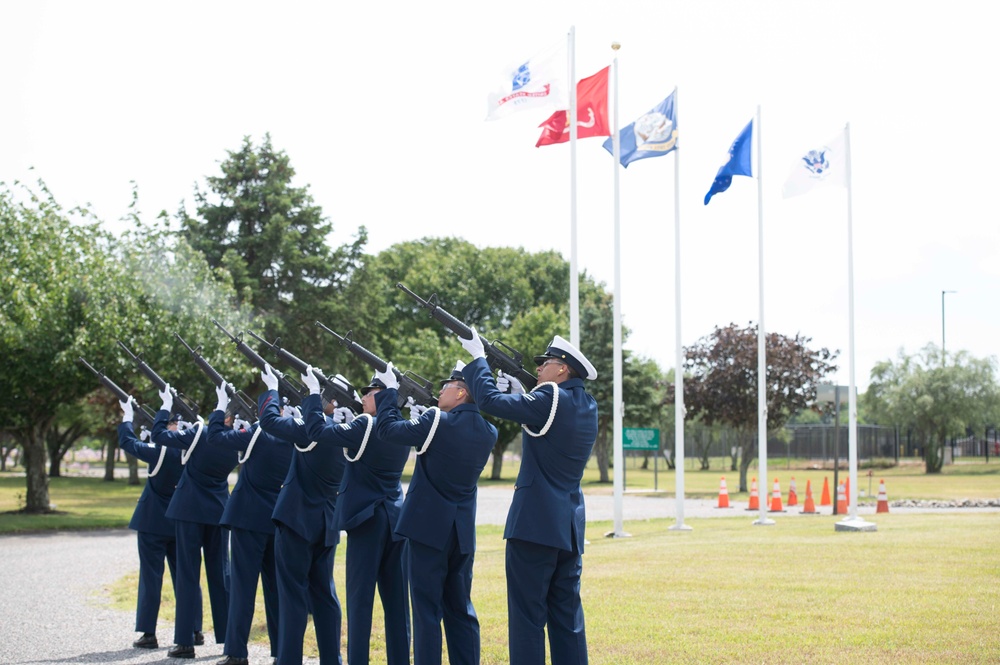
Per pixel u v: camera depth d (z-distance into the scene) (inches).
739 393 1536.7
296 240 1584.6
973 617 366.6
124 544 786.8
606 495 1491.1
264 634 391.9
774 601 407.8
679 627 357.1
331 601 326.6
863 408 2370.8
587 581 474.3
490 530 841.5
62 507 1171.9
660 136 808.3
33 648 371.6
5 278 908.6
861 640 330.3
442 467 282.4
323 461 318.0
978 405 2076.8
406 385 313.7
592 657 314.3
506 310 2228.1
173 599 482.3
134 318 978.7
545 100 692.1
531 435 257.9
